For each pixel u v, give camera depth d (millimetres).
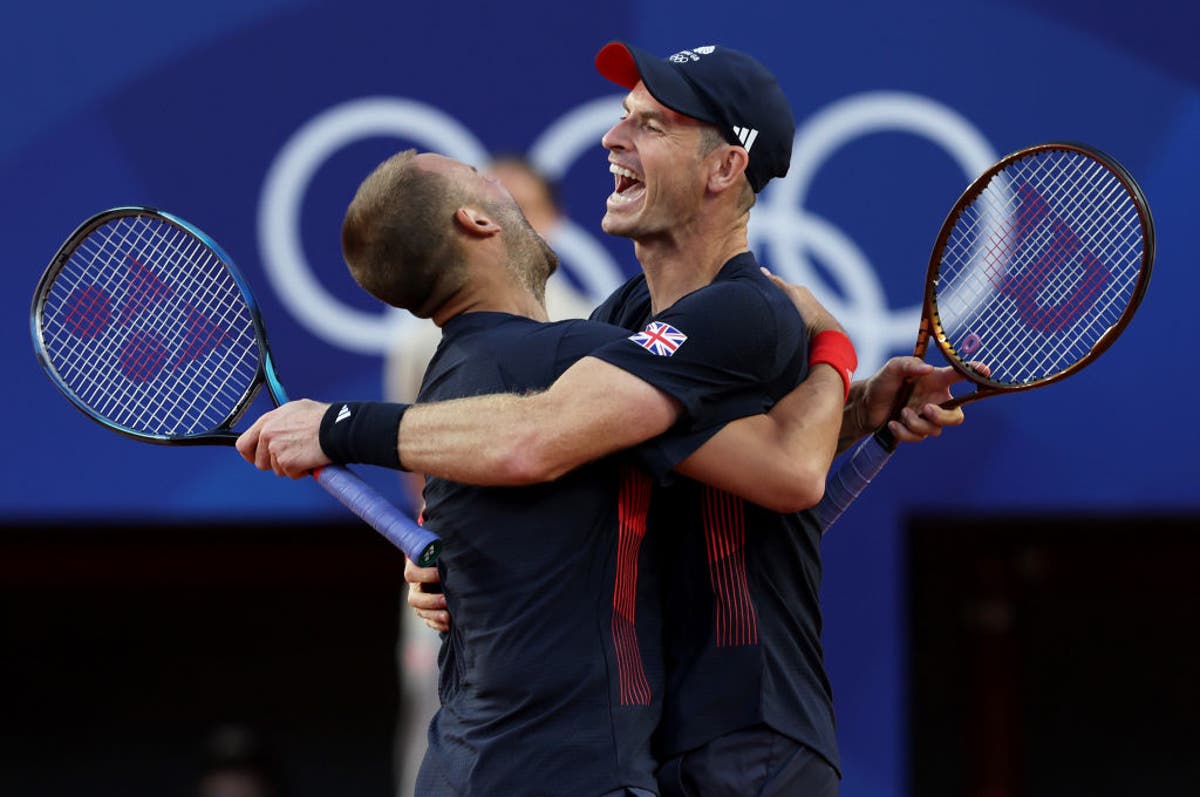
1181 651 21844
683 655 10945
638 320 12188
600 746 10211
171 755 22609
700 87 11359
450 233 10969
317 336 18422
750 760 10789
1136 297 11516
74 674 22719
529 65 18625
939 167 18391
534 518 10477
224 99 18688
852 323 18266
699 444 10539
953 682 21984
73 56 18766
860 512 18438
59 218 18609
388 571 22266
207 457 18391
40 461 18375
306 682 22641
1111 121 18375
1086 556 21891
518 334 10820
